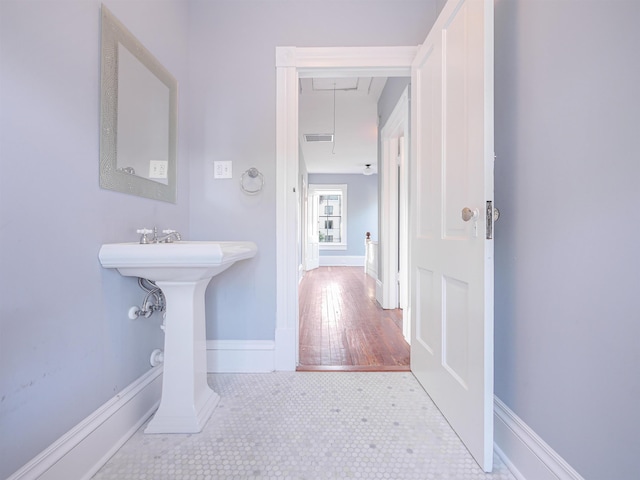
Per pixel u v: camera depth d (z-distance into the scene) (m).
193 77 1.84
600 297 0.75
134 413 1.28
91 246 1.09
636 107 0.66
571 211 0.84
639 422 0.66
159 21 1.52
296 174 1.87
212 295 1.85
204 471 1.06
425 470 1.06
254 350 1.84
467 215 1.07
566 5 0.85
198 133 1.85
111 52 1.17
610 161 0.72
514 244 1.09
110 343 1.17
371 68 1.84
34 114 0.87
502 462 1.11
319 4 1.83
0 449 0.78
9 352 0.81
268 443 1.20
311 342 2.33
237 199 1.85
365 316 3.08
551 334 0.91
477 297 1.07
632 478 0.67
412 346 1.80
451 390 1.28
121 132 1.24
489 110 1.03
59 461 0.93
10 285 0.81
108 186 1.16
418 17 1.83
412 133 1.77
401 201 2.98
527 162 1.02
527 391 1.02
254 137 1.84
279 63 1.83
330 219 8.32
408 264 2.41
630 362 0.68
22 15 0.83
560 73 0.87
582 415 0.80
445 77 1.34
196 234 1.86
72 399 1.00
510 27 1.11
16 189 0.82
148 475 1.04
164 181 1.57
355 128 4.46
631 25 0.67
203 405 1.36
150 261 1.12
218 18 1.84
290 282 1.85
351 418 1.36
